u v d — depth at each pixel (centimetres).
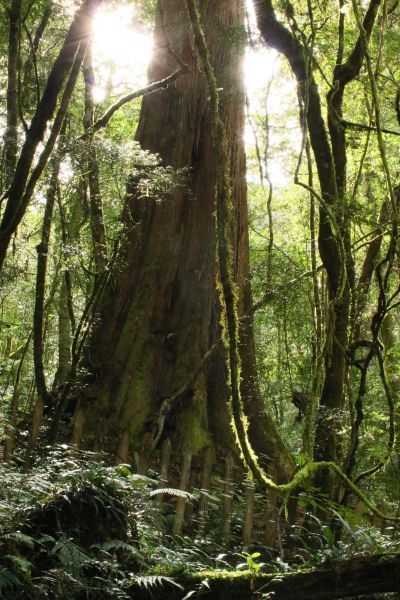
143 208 955
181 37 998
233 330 397
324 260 749
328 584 449
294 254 1198
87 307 791
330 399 731
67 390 757
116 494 491
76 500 474
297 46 764
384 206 838
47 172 734
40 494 502
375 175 957
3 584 409
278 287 865
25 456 695
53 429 750
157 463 813
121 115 1466
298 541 657
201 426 862
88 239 1080
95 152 718
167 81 756
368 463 839
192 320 922
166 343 909
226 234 402
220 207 404
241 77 994
